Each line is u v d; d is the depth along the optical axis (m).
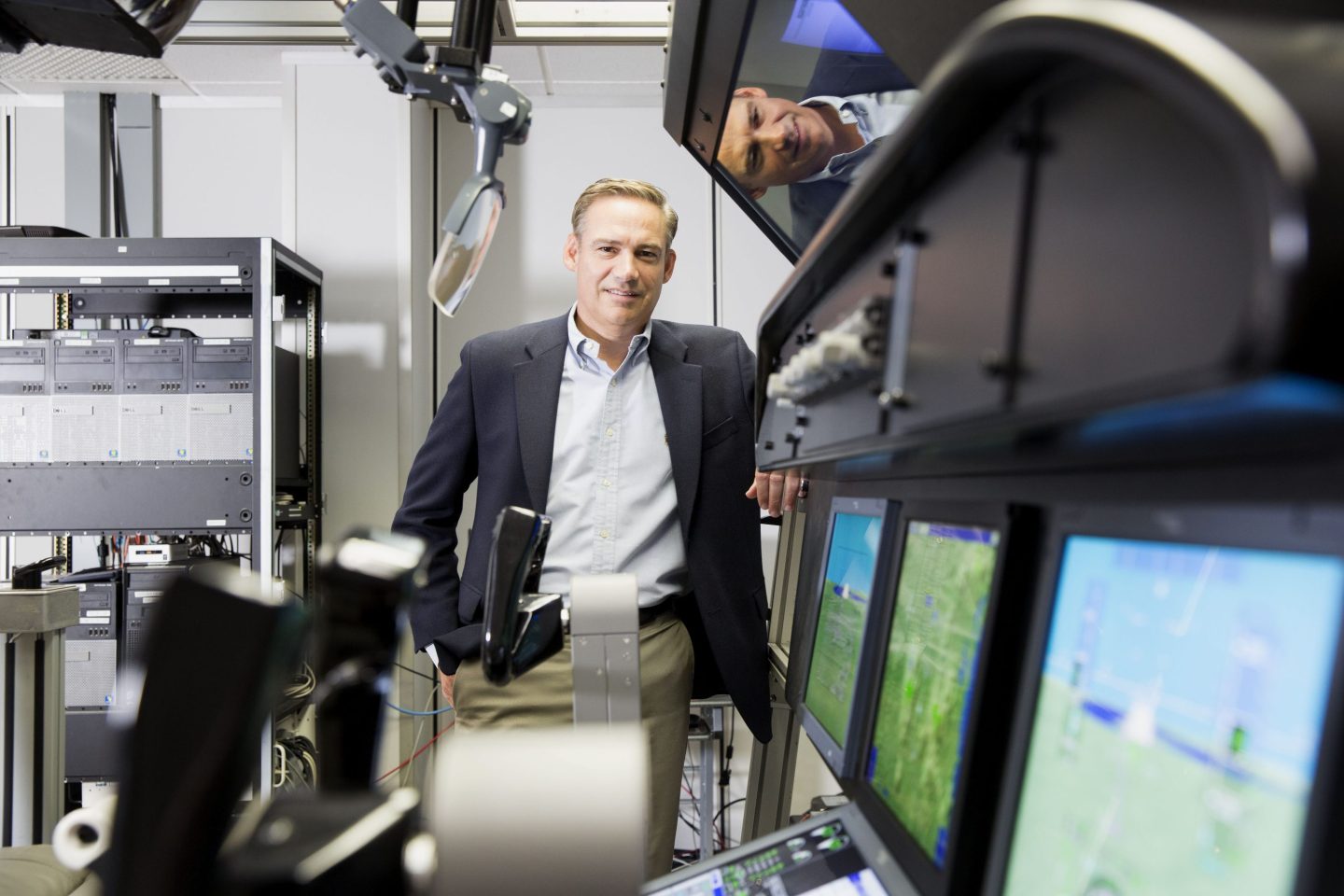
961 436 0.39
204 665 0.33
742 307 3.34
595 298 1.65
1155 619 0.43
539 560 0.87
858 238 0.54
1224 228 0.22
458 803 0.34
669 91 1.28
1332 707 0.31
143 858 0.33
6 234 2.54
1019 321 0.34
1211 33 0.27
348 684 0.47
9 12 0.87
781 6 0.90
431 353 3.36
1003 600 0.56
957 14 0.58
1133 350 0.26
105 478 2.49
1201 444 0.34
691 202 3.35
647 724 1.60
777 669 1.63
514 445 1.69
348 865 0.38
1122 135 0.27
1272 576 0.35
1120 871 0.42
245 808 0.43
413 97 0.92
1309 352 0.20
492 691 1.63
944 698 0.63
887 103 1.03
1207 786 0.37
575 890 0.34
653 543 1.71
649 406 1.74
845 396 0.59
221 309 2.84
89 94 3.22
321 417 2.96
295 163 3.09
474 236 0.92
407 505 1.77
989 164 0.37
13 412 2.49
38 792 1.63
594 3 2.32
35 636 1.64
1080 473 0.52
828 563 1.10
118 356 2.50
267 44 2.81
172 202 3.29
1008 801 0.53
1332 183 0.21
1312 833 0.31
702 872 0.75
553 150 3.36
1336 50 0.26
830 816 0.78
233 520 2.49
